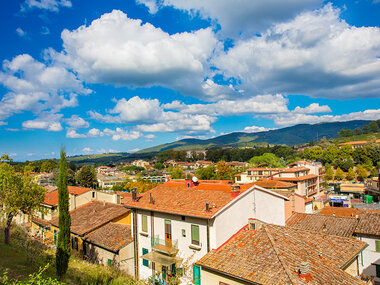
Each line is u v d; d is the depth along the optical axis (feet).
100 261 98.53
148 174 638.53
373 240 96.73
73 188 161.38
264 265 57.16
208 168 419.95
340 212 148.66
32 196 92.68
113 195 144.77
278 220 94.02
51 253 100.94
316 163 377.91
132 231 96.22
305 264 51.42
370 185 298.56
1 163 93.97
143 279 86.22
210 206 75.77
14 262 76.48
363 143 609.83
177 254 79.41
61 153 81.30
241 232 76.74
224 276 60.18
